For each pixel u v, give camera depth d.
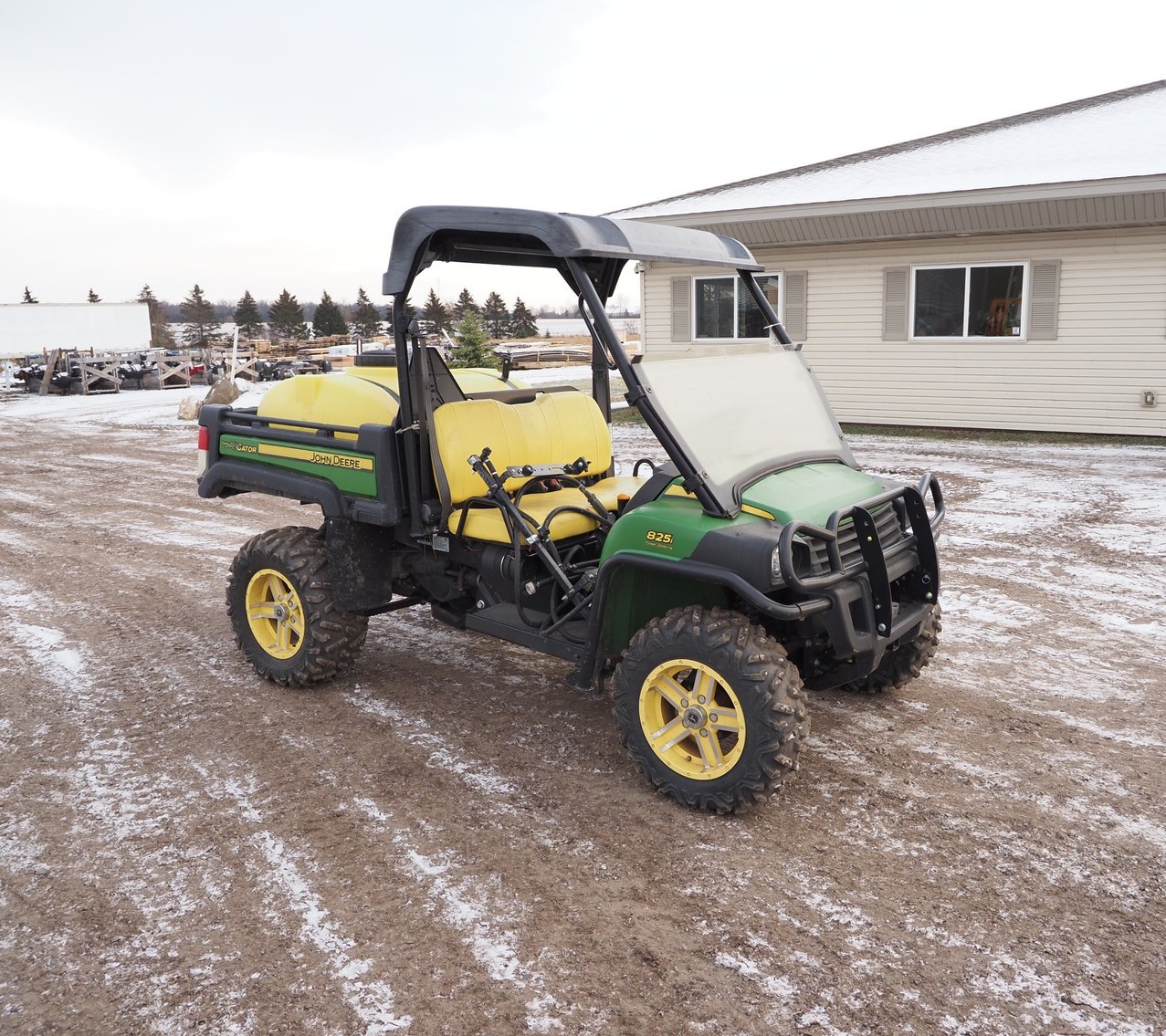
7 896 3.01
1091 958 2.62
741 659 3.24
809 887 2.98
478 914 2.87
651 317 15.09
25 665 5.09
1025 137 14.88
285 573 4.58
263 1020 2.44
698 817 3.43
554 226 3.40
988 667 4.79
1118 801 3.48
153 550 7.73
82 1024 2.44
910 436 13.05
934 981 2.54
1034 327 12.76
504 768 3.85
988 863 3.09
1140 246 11.88
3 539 8.27
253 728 4.26
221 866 3.15
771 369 4.01
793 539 3.16
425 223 3.80
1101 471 9.95
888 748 3.93
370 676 4.91
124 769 3.88
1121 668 4.73
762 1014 2.43
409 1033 2.38
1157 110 14.90
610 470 4.95
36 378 27.61
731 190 16.02
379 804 3.55
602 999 2.50
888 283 13.70
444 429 4.14
